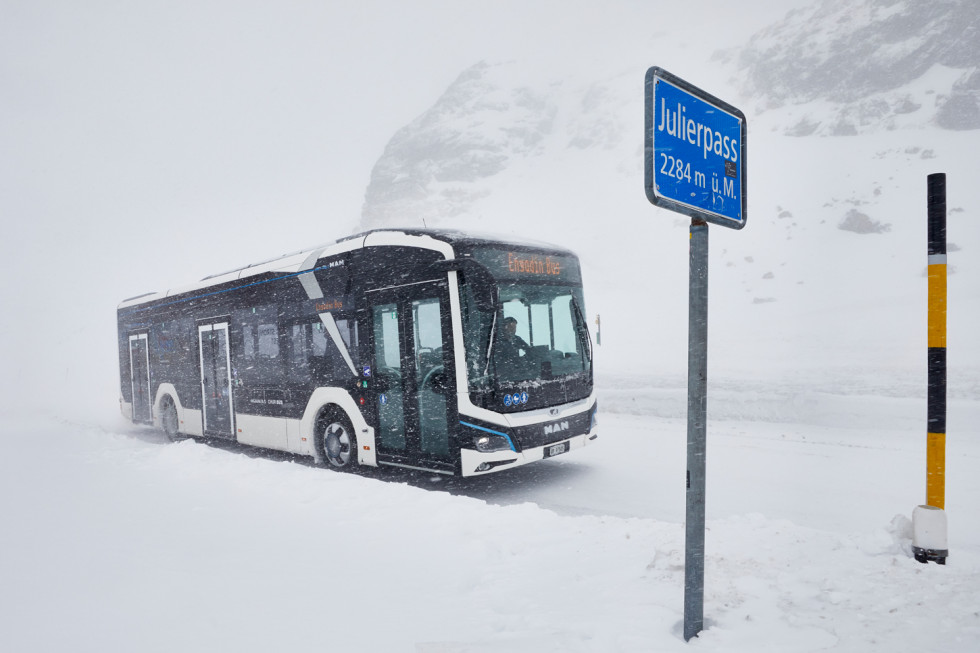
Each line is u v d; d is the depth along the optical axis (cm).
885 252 4831
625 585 391
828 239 5309
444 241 786
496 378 741
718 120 323
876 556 409
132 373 1598
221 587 409
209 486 747
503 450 740
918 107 8231
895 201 5800
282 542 513
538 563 444
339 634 334
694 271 315
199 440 1429
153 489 743
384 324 853
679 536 469
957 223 5050
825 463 854
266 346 1077
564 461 960
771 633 317
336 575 431
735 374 2205
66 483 796
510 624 343
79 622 356
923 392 1497
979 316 3042
